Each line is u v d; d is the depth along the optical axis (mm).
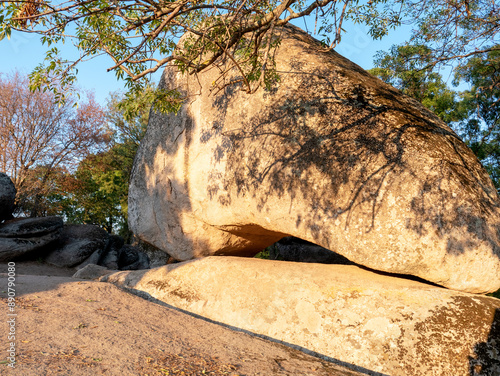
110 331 4500
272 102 7230
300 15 5074
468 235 5375
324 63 7473
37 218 14102
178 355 4105
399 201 5609
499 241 5477
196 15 5879
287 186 6516
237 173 7332
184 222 8719
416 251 5473
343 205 5965
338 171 6137
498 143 14156
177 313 6039
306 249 12508
